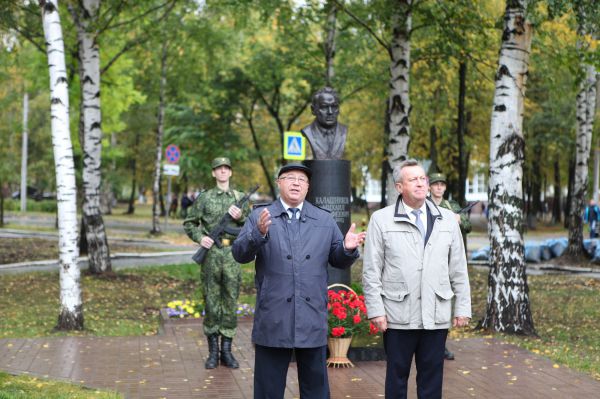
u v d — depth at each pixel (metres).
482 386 7.19
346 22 18.97
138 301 13.77
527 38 10.62
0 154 33.16
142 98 26.91
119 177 50.47
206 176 34.06
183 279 16.61
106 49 24.31
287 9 18.20
